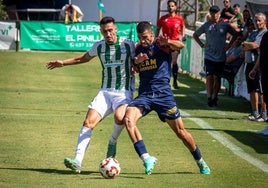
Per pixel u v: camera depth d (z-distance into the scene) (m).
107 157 19.48
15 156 20.97
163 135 25.20
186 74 51.72
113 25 19.08
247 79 29.94
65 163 18.52
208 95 34.50
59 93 37.97
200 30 35.34
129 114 18.25
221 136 25.39
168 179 18.05
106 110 19.14
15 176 18.17
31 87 40.53
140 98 18.52
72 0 80.19
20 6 80.75
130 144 23.22
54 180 17.73
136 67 18.84
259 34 28.86
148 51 18.58
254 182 17.89
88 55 19.50
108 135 25.03
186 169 19.45
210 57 34.69
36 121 28.17
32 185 17.08
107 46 19.16
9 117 29.17
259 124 28.94
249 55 29.62
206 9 76.75
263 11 34.28
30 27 63.53
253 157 21.45
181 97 38.16
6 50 63.34
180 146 23.05
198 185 17.38
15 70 48.91
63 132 25.59
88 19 80.69
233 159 21.08
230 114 31.78
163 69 18.56
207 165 20.02
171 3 40.41
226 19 39.28
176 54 42.06
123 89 19.16
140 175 18.53
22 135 24.81
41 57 57.59
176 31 40.31
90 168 19.45
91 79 45.31
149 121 28.69
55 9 79.62
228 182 17.83
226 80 40.44
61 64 19.67
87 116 19.03
